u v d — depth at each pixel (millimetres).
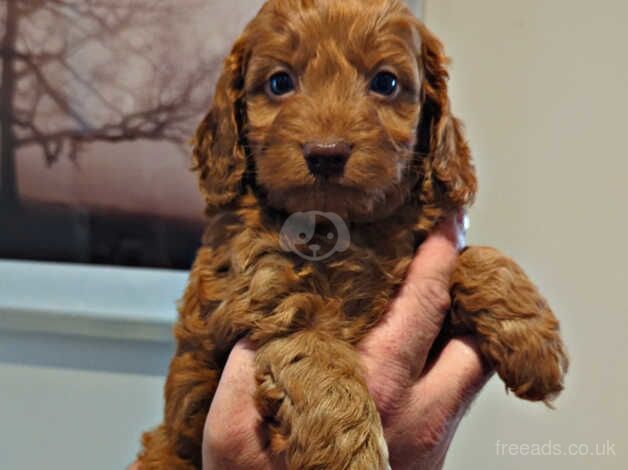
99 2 378
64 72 386
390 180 195
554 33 355
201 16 373
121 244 392
